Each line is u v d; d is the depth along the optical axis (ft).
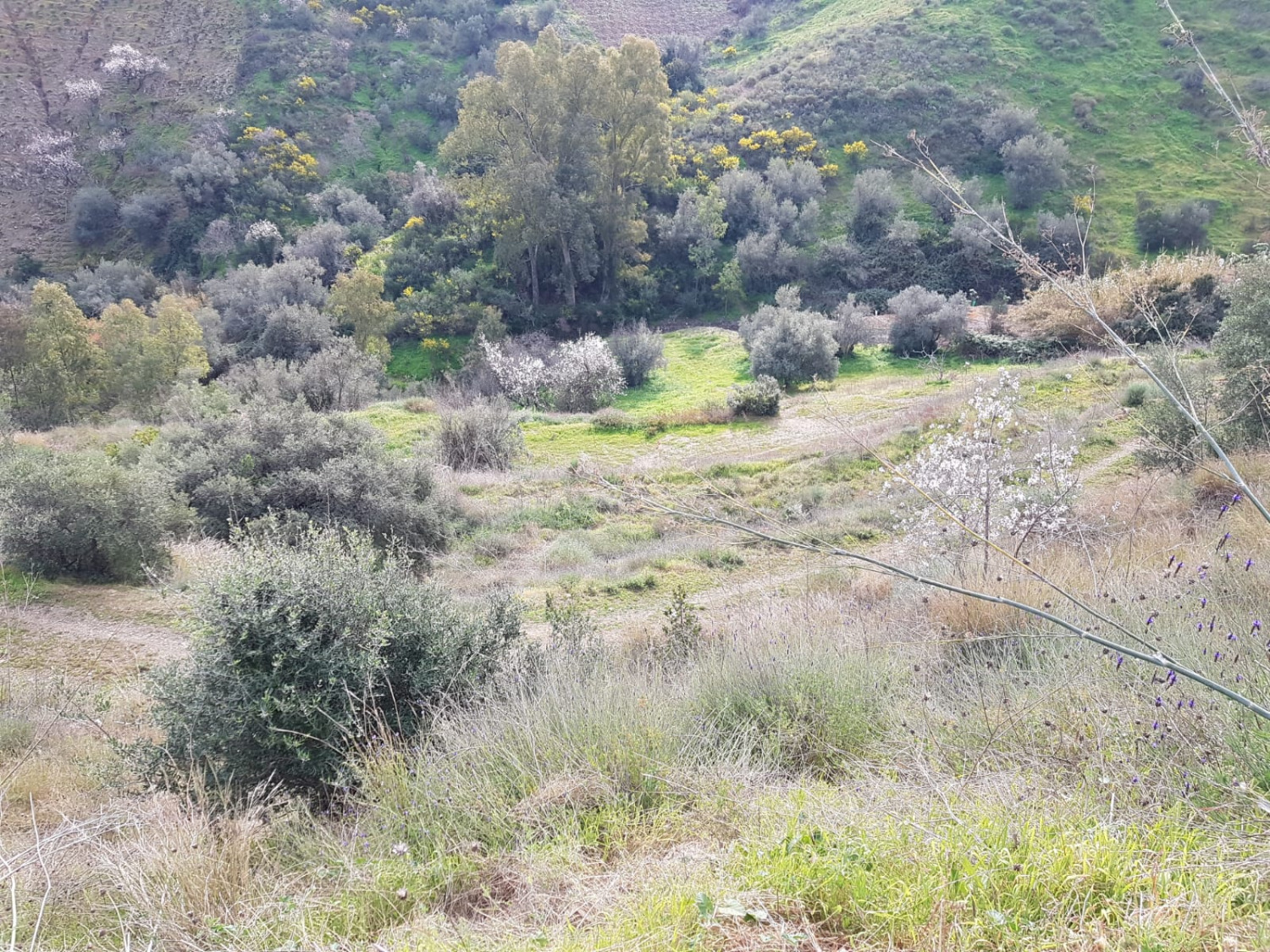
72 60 230.07
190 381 111.75
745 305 156.97
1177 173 151.33
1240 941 5.76
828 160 182.70
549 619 29.07
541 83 147.84
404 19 269.03
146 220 182.91
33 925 9.19
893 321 126.62
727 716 13.60
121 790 15.38
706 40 293.23
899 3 237.04
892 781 9.77
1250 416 33.12
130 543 40.27
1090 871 6.72
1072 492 28.48
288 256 163.84
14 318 110.73
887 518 50.19
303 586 15.65
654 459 76.33
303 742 14.43
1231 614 12.75
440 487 61.67
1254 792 7.30
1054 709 11.10
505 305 148.36
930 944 6.25
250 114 210.59
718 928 6.82
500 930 7.66
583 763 11.19
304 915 8.42
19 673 29.48
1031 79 185.88
